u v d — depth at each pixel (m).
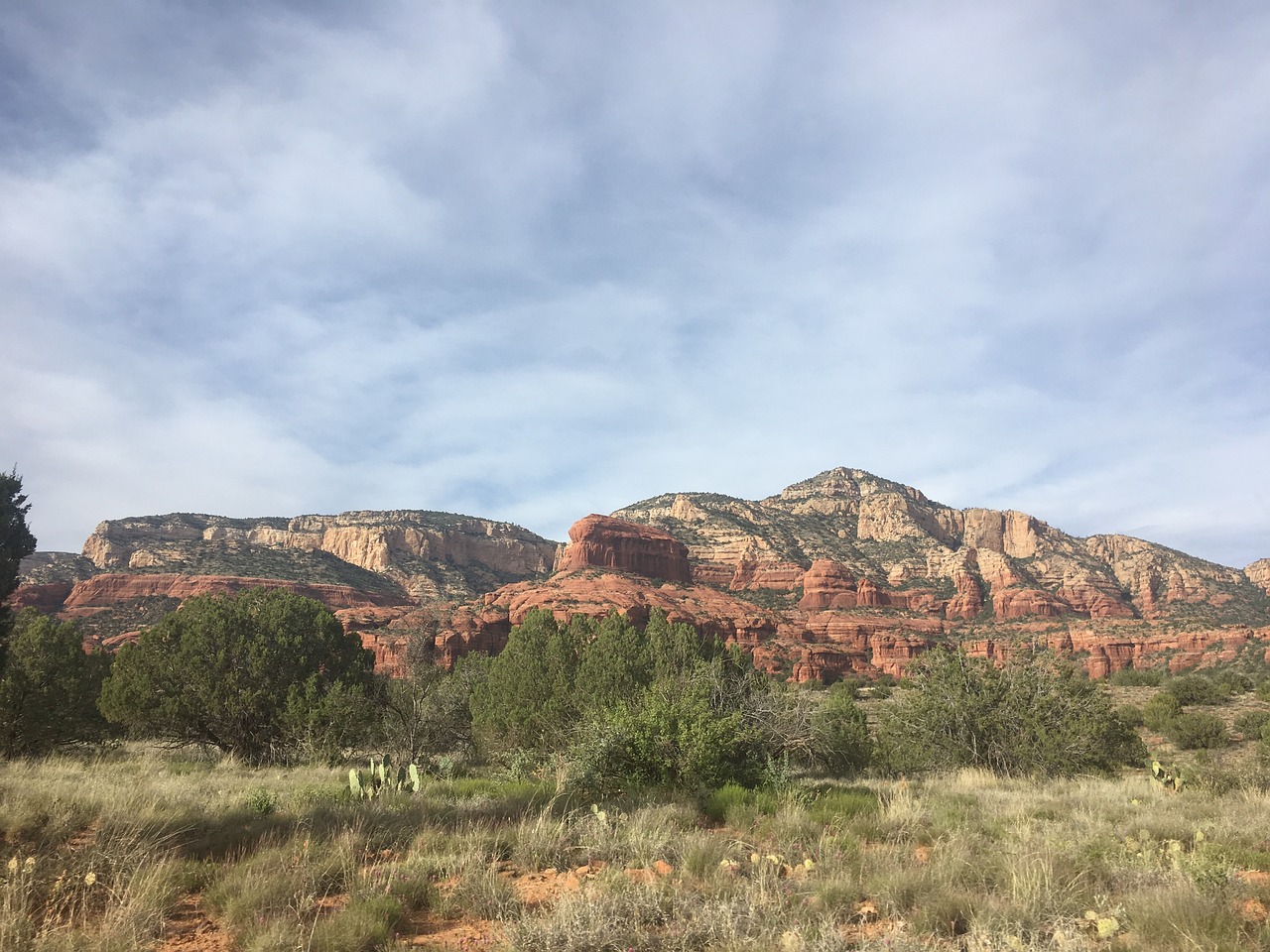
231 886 6.95
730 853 8.64
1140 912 6.33
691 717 15.73
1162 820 11.06
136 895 6.48
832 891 7.06
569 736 22.73
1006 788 18.62
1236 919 6.16
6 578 15.66
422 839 9.15
